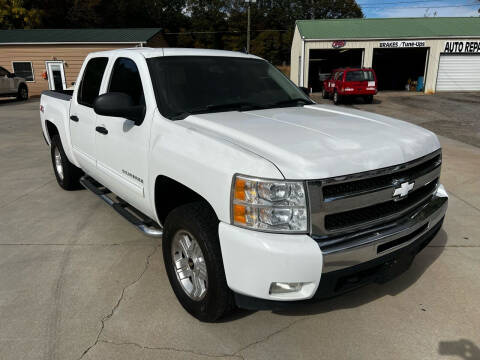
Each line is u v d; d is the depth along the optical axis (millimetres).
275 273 2143
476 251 3770
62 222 4484
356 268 2312
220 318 2641
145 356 2424
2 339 2568
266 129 2639
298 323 2744
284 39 54750
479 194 5418
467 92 24641
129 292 3100
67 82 25344
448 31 24344
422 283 3230
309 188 2133
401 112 15672
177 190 3014
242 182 2182
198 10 57438
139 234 4164
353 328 2693
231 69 3658
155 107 3018
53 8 39656
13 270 3430
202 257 2621
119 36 25828
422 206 2834
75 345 2516
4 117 14312
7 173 6602
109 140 3562
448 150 8336
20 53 24781
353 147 2387
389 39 23828
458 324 2723
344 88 18594
